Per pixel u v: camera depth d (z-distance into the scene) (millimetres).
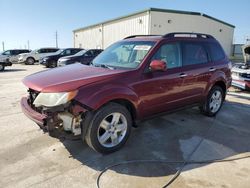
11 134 3975
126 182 2740
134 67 3600
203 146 3707
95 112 3109
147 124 4598
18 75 12805
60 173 2891
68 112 2980
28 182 2705
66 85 2977
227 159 3316
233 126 4625
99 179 2787
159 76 3766
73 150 3455
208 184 2719
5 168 2965
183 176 2877
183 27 20109
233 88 8672
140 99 3551
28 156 3266
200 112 5270
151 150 3535
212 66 4859
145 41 4059
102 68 3705
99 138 3234
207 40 4980
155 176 2871
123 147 3596
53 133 2988
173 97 4090
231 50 28406
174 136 4066
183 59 4277
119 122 3461
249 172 2994
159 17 18609
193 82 4422
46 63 17969
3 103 6004
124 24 21312
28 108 3316
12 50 24375
